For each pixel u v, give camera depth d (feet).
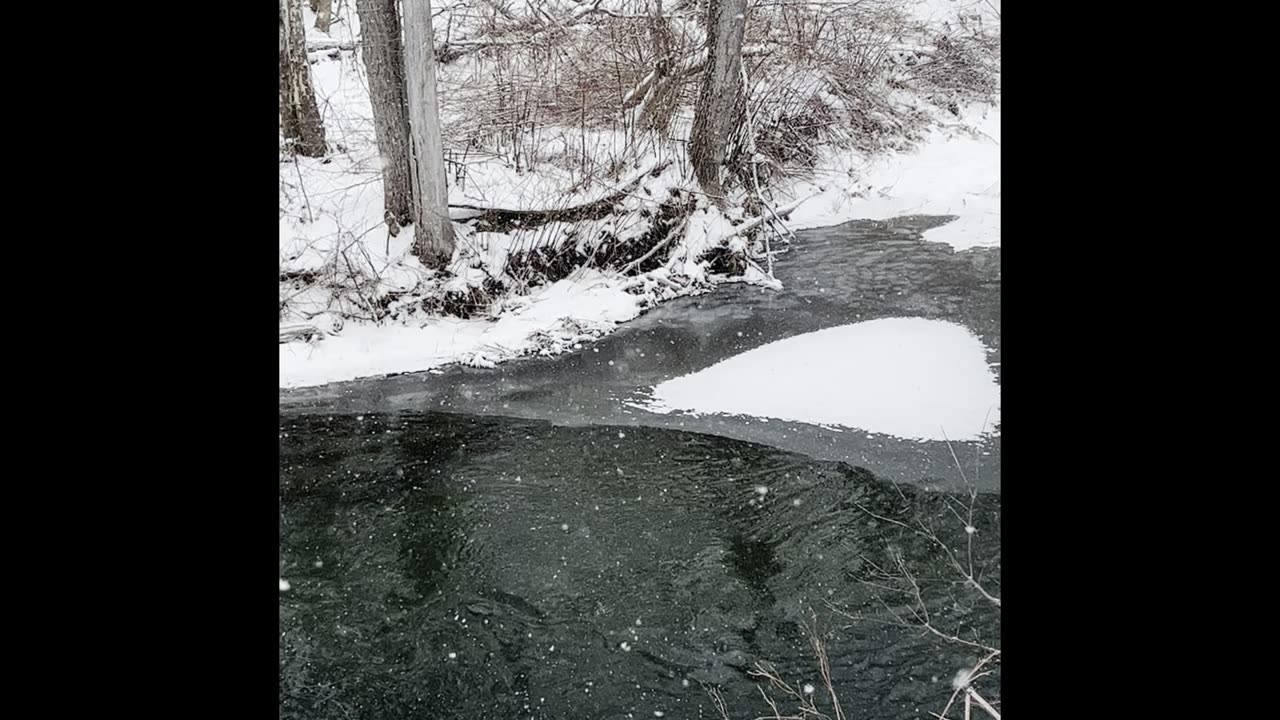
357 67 44.86
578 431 24.80
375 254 34.22
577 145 40.65
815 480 21.30
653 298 35.70
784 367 28.35
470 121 40.65
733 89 39.29
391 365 30.32
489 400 27.37
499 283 34.65
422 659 15.42
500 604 16.83
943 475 21.21
